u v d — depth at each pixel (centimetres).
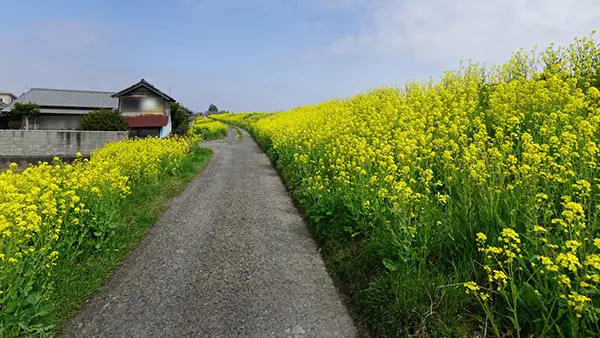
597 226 258
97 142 2044
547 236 264
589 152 315
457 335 259
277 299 365
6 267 313
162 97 3059
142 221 593
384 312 301
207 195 768
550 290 239
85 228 471
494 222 303
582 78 575
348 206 461
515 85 627
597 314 218
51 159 1959
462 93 768
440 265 326
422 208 355
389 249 357
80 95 3167
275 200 720
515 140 489
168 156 1073
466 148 416
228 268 433
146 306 362
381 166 480
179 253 480
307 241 506
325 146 782
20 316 306
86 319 344
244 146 1864
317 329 317
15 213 384
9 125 2725
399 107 828
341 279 394
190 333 318
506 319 258
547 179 314
